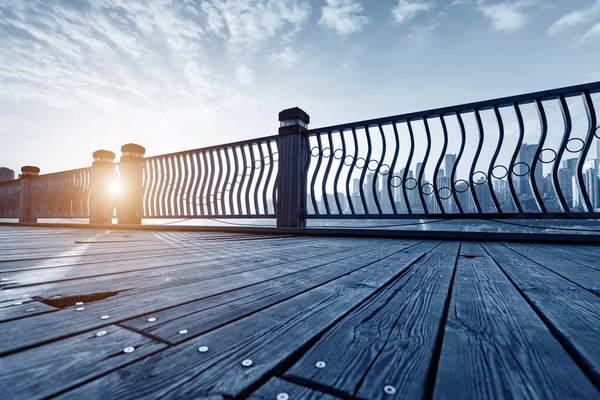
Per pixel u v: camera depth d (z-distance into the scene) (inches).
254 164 166.6
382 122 135.0
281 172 155.9
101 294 34.6
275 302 32.2
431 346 21.7
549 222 106.0
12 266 52.6
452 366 18.7
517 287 39.3
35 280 41.5
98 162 225.0
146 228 188.5
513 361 19.4
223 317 27.3
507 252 78.2
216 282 41.1
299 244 97.7
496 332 24.2
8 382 16.1
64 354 19.6
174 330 24.1
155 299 32.7
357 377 17.5
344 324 26.0
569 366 18.8
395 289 38.2
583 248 89.0
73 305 30.3
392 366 18.8
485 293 36.4
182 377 17.2
